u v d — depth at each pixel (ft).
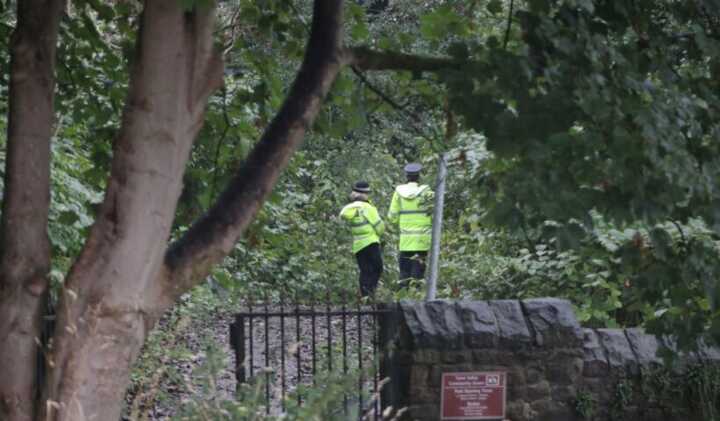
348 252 151.43
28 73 38.45
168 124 37.73
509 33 46.21
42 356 39.86
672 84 42.60
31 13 38.63
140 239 37.17
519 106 40.27
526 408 59.93
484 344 59.41
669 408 61.26
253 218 39.58
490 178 42.01
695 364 61.16
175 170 38.11
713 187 40.50
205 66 38.81
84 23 61.26
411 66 43.06
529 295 88.58
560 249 39.55
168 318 88.48
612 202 39.93
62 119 75.56
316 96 40.83
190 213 53.98
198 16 38.24
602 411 60.95
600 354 61.16
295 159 74.43
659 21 47.75
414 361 58.54
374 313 59.93
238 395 42.73
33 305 37.81
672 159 39.01
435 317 59.62
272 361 81.82
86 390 36.17
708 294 43.70
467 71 40.65
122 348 36.81
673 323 46.11
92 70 61.72
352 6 58.08
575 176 39.58
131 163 37.42
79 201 71.36
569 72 39.93
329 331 58.59
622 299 81.56
